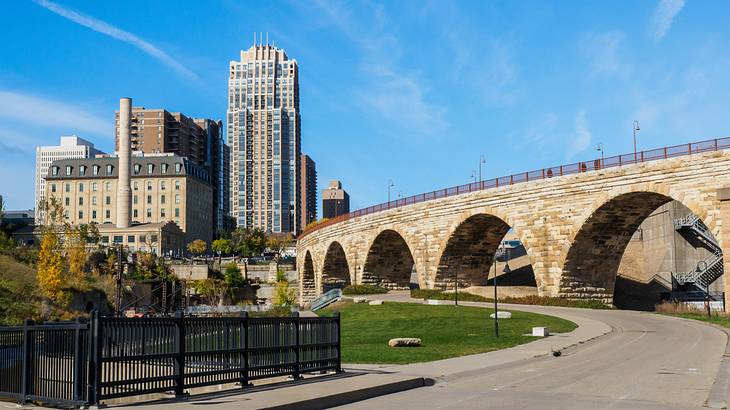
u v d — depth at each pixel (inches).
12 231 5216.5
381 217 3513.8
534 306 2479.1
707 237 3277.6
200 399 679.7
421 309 2352.4
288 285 5388.8
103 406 618.5
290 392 731.4
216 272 5880.9
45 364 662.5
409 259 3782.0
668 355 1149.7
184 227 7022.6
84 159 7145.7
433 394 772.0
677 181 2111.2
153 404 642.8
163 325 689.6
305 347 892.6
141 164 7150.6
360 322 2086.6
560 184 2501.2
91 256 4303.6
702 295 3152.1
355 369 997.8
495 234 3048.7
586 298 2524.6
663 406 665.0
